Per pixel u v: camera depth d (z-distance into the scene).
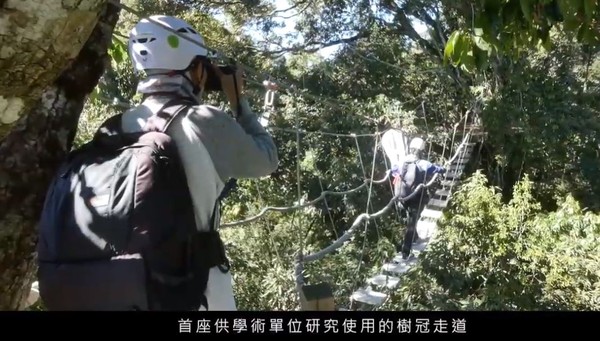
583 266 7.72
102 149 1.34
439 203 8.67
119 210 1.25
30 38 1.04
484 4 2.95
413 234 8.01
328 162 11.34
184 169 1.37
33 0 1.02
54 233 1.28
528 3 2.75
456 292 7.82
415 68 12.68
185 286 1.32
